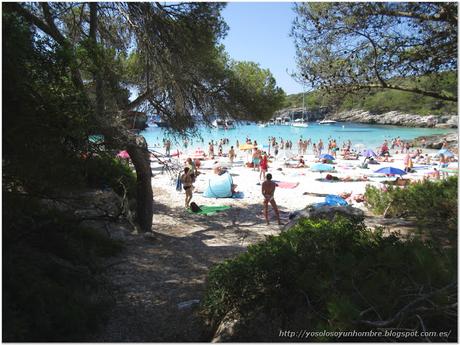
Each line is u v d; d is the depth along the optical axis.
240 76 12.88
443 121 82.56
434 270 3.40
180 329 5.25
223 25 10.91
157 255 8.90
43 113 4.89
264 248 5.35
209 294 5.40
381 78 7.58
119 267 7.79
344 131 76.19
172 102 11.92
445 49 7.14
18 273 4.71
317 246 5.23
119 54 11.63
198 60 11.06
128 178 13.23
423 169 28.42
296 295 4.83
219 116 12.68
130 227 11.04
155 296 6.43
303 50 8.50
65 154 5.41
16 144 4.64
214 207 15.68
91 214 9.05
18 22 4.56
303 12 8.27
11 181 5.14
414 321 3.45
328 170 24.61
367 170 27.19
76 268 6.25
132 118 11.02
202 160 32.56
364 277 4.00
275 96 13.03
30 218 5.86
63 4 9.34
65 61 5.12
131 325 5.32
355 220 6.54
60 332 4.46
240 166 29.05
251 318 4.76
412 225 9.73
